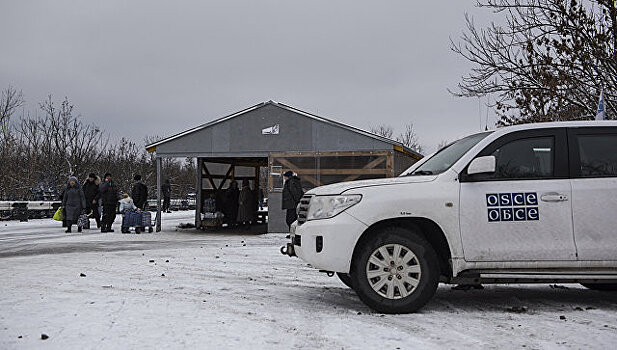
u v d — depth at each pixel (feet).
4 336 15.89
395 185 19.81
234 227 73.05
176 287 24.70
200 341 15.46
